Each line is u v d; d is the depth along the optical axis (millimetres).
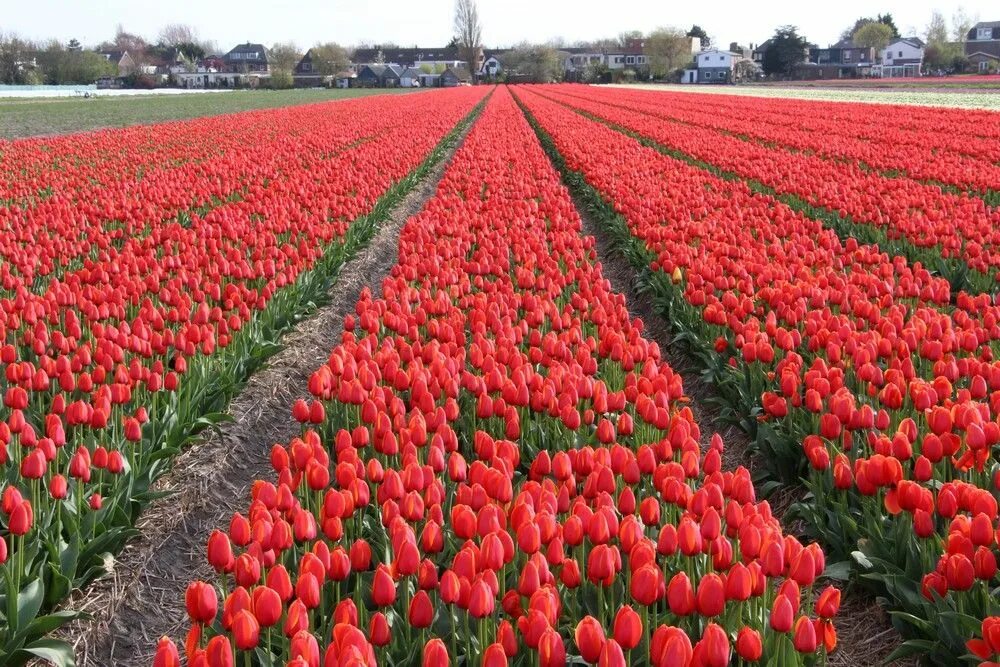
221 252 10672
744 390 7277
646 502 4211
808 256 10398
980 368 6371
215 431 7039
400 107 49812
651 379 6121
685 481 4812
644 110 42906
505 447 4926
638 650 3879
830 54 144500
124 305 8664
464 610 3777
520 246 10891
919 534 4398
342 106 51375
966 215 12938
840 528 5266
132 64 161625
